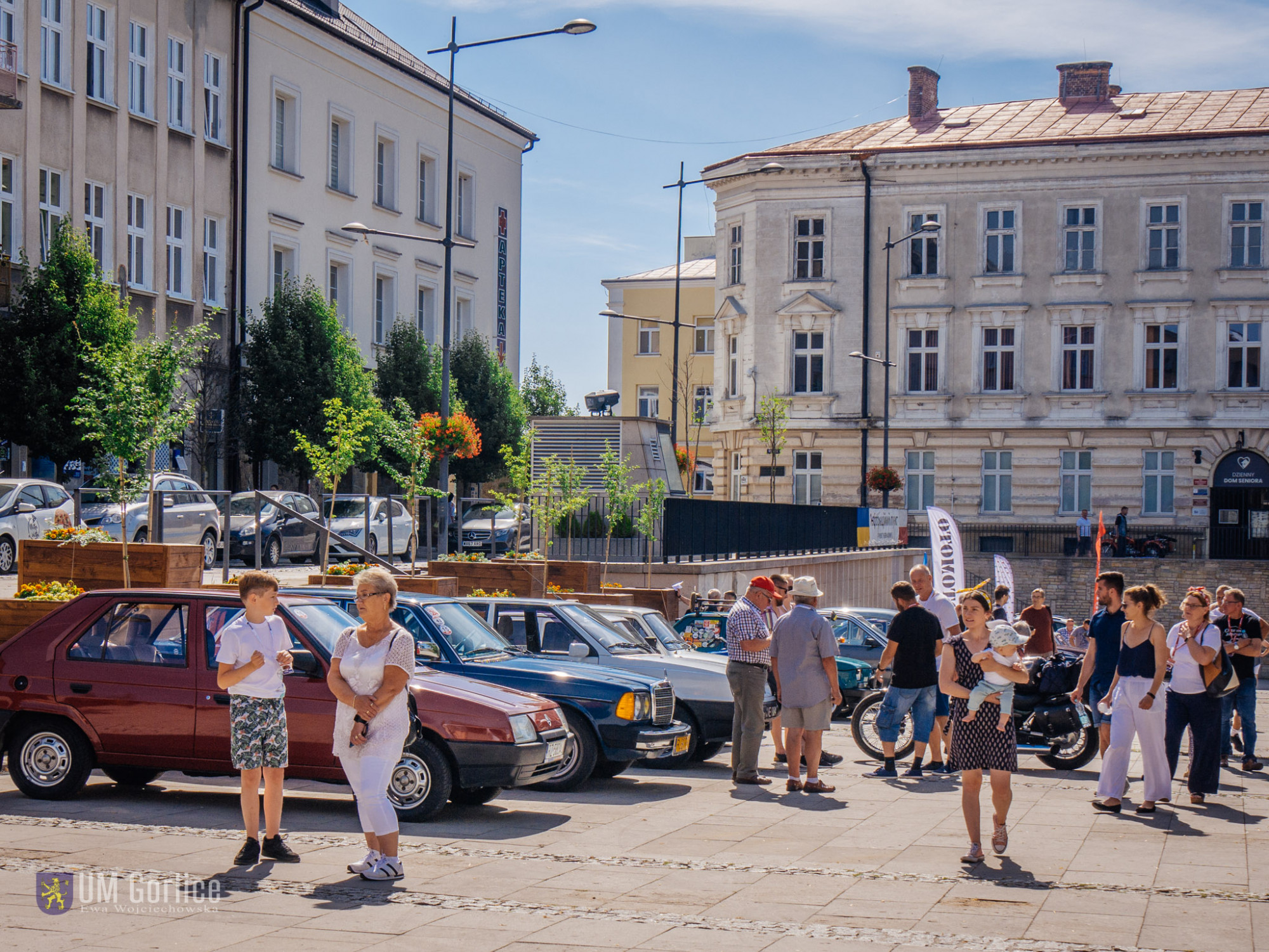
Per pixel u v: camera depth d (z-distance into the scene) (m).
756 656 13.44
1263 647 15.55
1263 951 7.15
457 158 50.84
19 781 11.23
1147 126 50.50
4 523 22.36
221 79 38.91
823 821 11.30
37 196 32.50
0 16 31.39
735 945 7.07
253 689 8.77
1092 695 15.20
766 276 51.97
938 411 50.72
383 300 47.03
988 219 50.69
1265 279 48.62
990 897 8.39
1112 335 49.78
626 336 76.62
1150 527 49.44
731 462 53.41
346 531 30.00
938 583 25.58
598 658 14.71
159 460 34.00
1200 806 12.44
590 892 8.26
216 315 38.41
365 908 7.68
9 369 29.56
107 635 11.23
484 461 46.44
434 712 10.76
